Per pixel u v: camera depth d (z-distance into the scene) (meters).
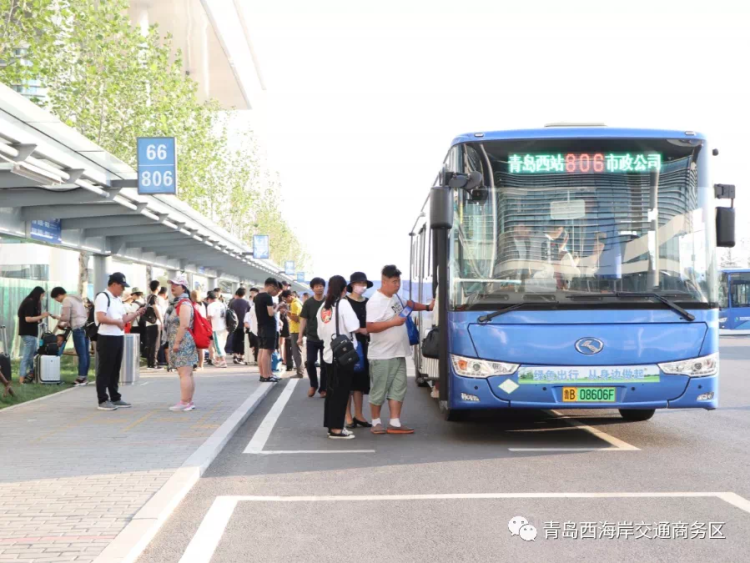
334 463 8.77
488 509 6.61
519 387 9.47
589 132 9.76
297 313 20.30
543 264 9.58
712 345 9.56
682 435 10.52
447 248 9.80
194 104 30.98
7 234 18.17
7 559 5.17
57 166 14.41
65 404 14.02
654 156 9.75
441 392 9.80
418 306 10.89
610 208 9.66
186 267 35.56
